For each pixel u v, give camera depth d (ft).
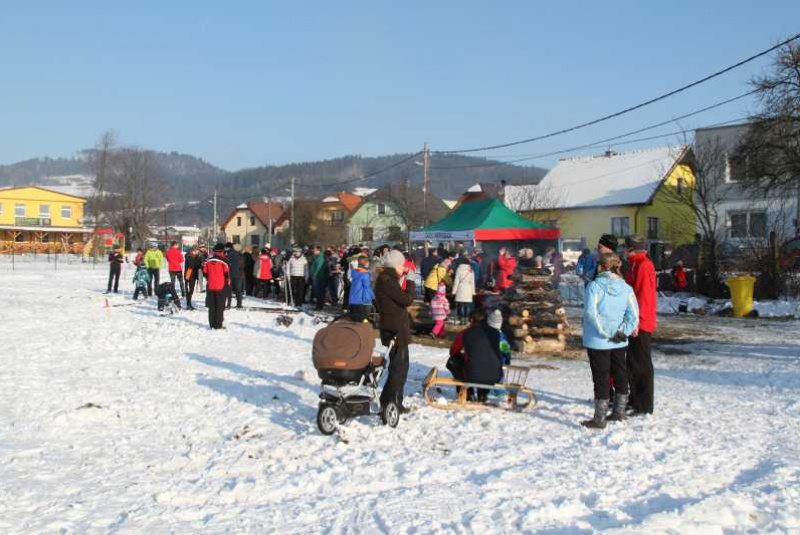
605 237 23.68
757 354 41.01
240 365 35.76
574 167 174.60
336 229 230.07
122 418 24.58
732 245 84.12
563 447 21.01
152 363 36.09
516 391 25.91
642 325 24.97
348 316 24.14
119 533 14.35
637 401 25.20
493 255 92.12
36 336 45.65
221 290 50.37
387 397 23.32
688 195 115.24
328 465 18.98
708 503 15.70
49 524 14.76
